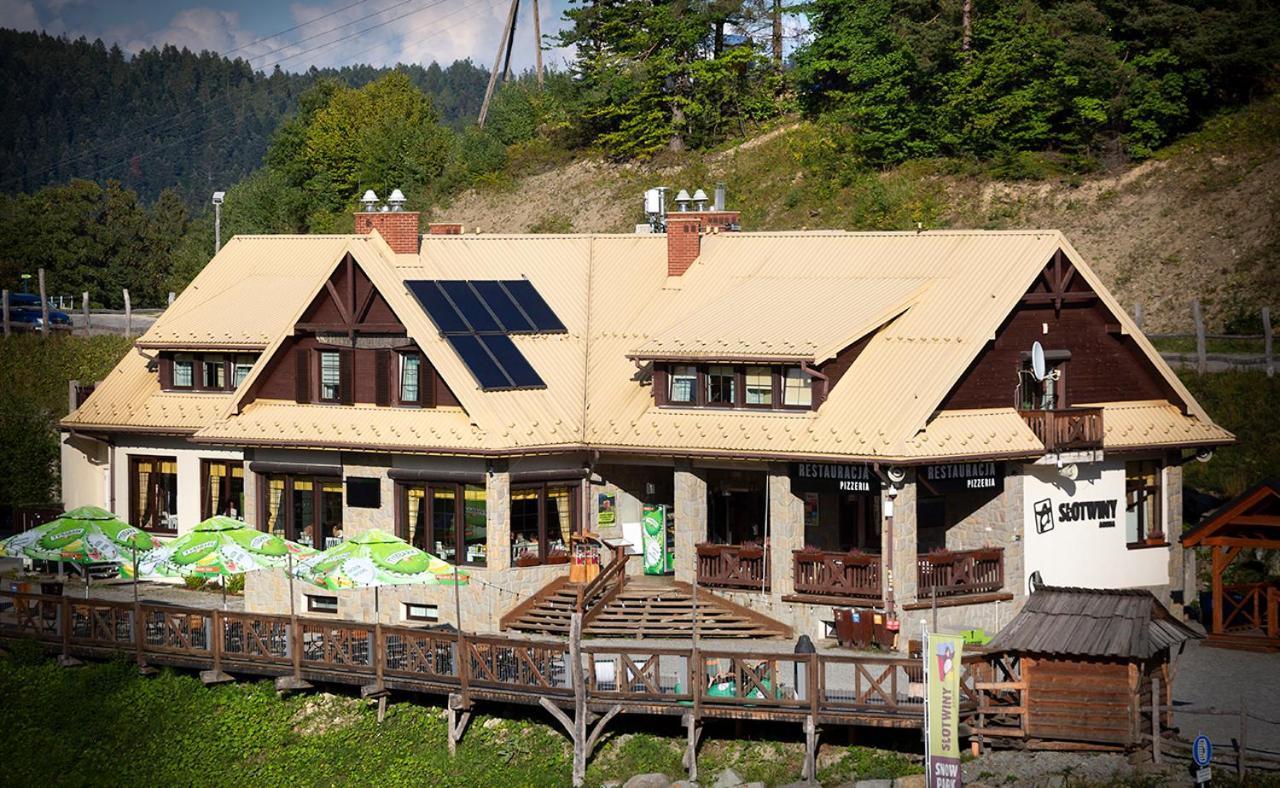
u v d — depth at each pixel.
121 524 47.91
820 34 92.19
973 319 47.19
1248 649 45.12
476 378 49.69
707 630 47.22
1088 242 76.00
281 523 52.88
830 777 38.72
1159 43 81.25
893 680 38.16
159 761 44.66
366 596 50.41
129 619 48.06
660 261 56.00
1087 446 47.41
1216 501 55.41
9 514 65.00
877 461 44.75
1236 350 63.69
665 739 41.19
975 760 37.84
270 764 43.75
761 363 47.84
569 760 41.38
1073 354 48.97
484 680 42.03
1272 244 70.38
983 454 45.72
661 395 50.03
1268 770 36.25
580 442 50.03
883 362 47.59
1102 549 48.94
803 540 47.78
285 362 52.91
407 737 43.50
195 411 56.28
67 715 46.62
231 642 46.00
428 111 117.56
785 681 41.19
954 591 46.22
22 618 49.81
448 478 49.31
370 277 50.91
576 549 49.78
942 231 51.16
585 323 54.41
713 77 96.06
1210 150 78.31
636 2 98.81
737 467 48.34
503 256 56.56
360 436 50.41
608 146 99.75
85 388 60.66
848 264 52.03
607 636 47.34
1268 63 79.75
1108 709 37.22
